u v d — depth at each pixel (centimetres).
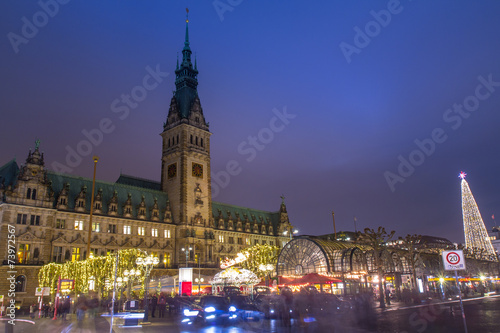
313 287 6588
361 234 7219
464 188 13312
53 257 10138
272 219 18550
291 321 4019
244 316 4262
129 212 12194
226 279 8025
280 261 9319
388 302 6325
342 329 3209
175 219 13325
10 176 10450
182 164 13688
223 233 15325
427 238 15088
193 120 14575
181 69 15488
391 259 8169
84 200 11225
